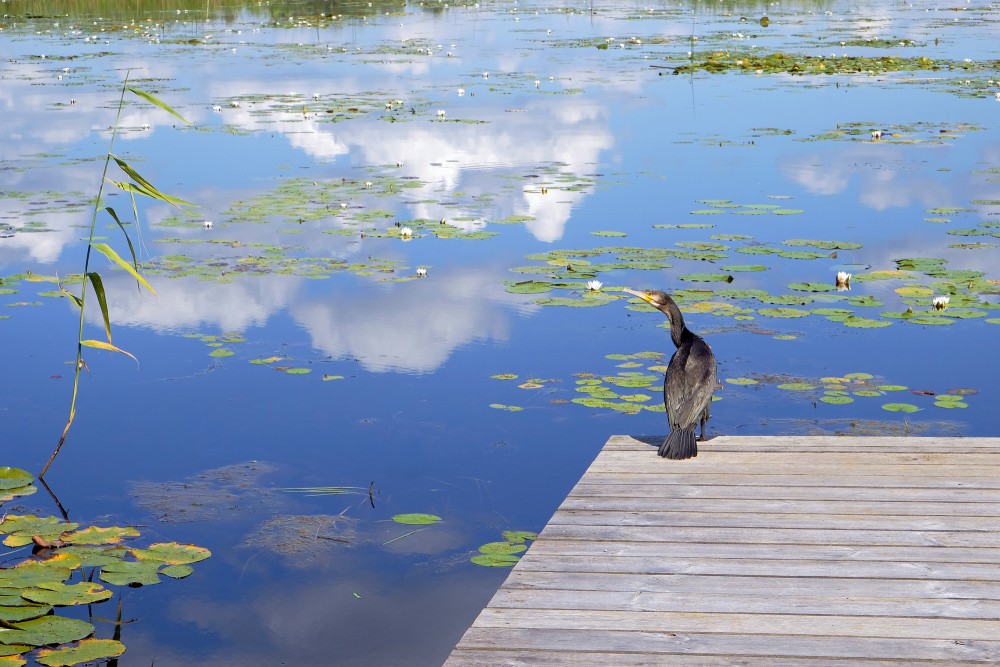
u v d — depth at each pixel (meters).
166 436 6.59
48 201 12.50
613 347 7.97
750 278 9.55
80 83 22.86
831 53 26.94
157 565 5.07
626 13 42.09
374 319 8.64
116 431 6.66
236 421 6.79
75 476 6.07
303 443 6.48
